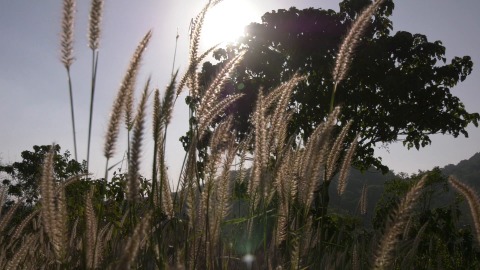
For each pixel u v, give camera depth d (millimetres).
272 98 3125
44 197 1858
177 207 2580
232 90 20641
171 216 2578
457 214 4793
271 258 2883
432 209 6910
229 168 2527
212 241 2482
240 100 20016
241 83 20750
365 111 22625
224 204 2531
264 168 2834
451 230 6461
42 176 1879
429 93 22469
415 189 1604
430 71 22859
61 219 1872
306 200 2725
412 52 23312
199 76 2795
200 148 2621
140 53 2039
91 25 2131
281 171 2814
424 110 22688
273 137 2984
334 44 21719
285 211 2777
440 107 23328
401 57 23234
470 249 4906
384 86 21859
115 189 4035
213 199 2533
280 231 2770
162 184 2520
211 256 2473
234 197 2973
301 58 21531
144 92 1769
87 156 2018
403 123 22406
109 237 3158
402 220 1592
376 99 21766
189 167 2473
